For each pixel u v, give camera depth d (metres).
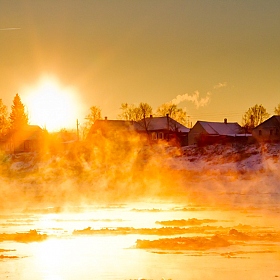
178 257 34.81
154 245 38.91
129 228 48.44
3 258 35.34
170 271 31.09
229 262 33.09
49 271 31.58
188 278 29.55
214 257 34.66
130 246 39.34
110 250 37.75
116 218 58.62
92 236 44.47
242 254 35.56
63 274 30.75
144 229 47.62
